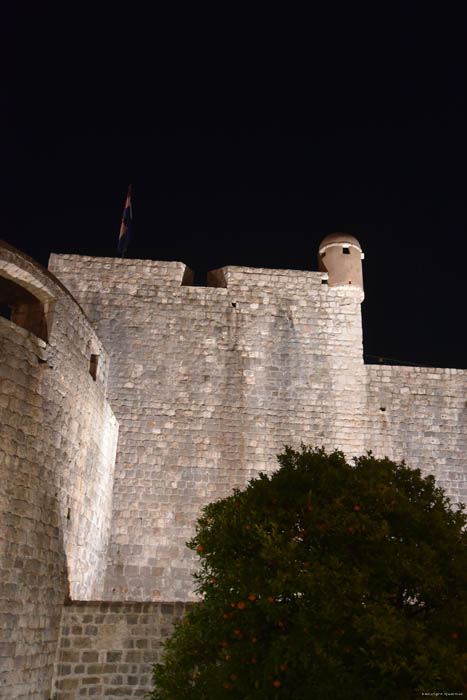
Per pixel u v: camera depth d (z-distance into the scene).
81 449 14.45
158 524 18.05
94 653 12.31
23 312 13.59
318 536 8.62
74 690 12.04
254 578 8.33
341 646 7.78
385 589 8.52
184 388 19.66
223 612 8.66
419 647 7.61
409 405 20.33
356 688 7.52
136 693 12.07
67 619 12.58
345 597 8.01
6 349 11.88
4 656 10.65
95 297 20.56
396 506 9.11
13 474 11.52
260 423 19.50
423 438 20.02
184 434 19.12
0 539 10.97
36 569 11.81
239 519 8.95
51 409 12.84
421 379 20.70
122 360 19.81
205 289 21.00
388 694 7.45
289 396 19.92
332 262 21.72
